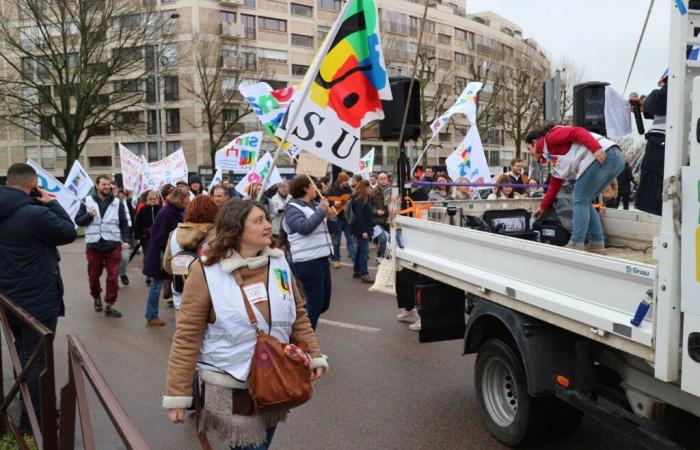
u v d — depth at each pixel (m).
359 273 11.50
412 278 5.48
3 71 40.22
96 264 8.84
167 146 50.38
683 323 2.62
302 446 4.43
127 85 33.12
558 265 3.45
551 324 3.85
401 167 5.91
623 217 5.57
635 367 3.40
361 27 5.32
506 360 4.21
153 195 11.27
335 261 13.12
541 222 6.05
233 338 2.76
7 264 4.61
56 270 4.89
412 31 59.50
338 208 7.56
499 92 44.88
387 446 4.41
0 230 4.59
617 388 3.65
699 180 2.49
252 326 2.78
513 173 11.27
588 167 4.98
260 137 13.14
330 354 6.66
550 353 3.78
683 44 2.59
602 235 5.43
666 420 3.25
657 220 5.20
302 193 6.13
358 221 11.12
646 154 3.81
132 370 6.23
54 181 8.31
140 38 32.16
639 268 2.82
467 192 12.23
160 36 35.56
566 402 3.92
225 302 2.76
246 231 2.84
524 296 3.71
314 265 6.08
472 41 66.19
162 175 14.46
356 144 5.45
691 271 2.55
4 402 4.38
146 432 4.75
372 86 5.44
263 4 53.59
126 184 15.05
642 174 3.83
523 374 4.07
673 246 2.63
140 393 5.57
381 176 13.89
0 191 4.62
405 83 6.30
